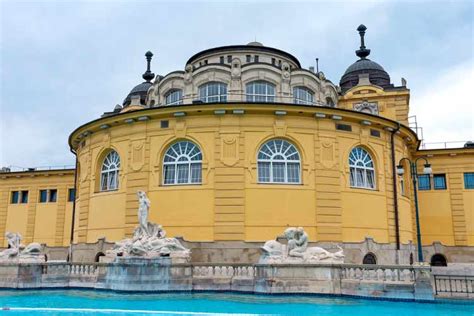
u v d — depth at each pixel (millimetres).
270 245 19734
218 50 36250
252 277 18953
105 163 29656
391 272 17438
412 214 33188
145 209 22625
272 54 36312
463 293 17141
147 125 27344
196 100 31406
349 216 26438
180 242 24719
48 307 16438
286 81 31375
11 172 47406
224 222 24891
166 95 33438
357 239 26344
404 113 37656
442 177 35625
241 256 24406
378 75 41750
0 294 19578
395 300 16922
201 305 16594
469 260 33656
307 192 25734
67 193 45781
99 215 28484
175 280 19109
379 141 29078
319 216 25516
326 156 26500
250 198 25266
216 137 26031
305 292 18062
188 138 26453
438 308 15930
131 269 19094
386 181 28906
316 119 26797
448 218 34781
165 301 17422
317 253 19203
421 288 16719
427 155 35656
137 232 22531
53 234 45094
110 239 27234
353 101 38750
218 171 25578
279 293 18156
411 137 32062
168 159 26953
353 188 27047
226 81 31141
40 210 46188
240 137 25969
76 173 34156
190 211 25406
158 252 21141
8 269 20906
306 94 32906
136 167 26969
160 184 26391
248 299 17656
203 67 31547
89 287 20438
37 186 46875
